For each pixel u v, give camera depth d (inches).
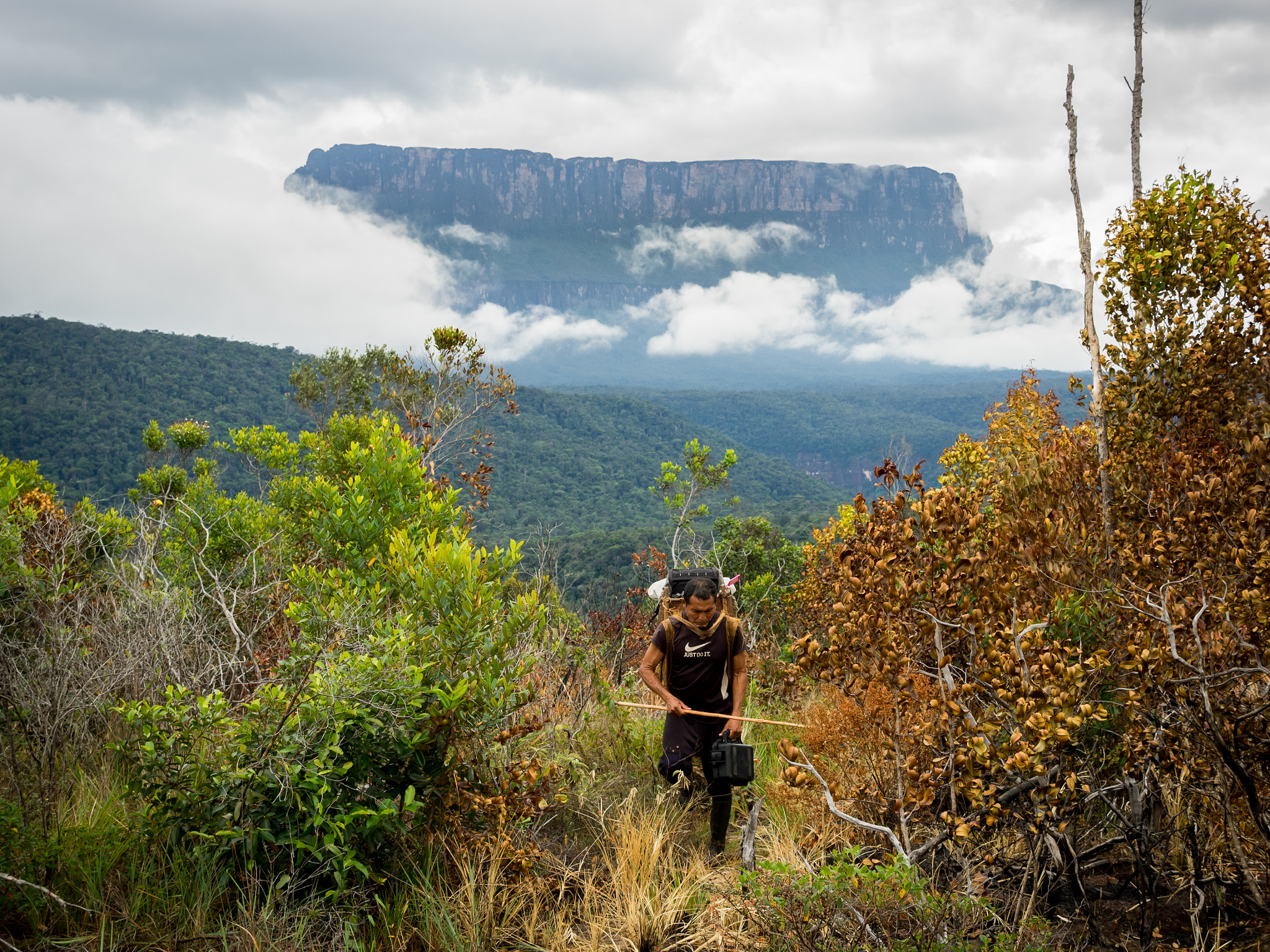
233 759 128.9
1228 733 123.2
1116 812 133.6
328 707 130.0
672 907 136.6
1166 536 143.3
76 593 168.9
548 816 167.6
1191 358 180.1
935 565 132.0
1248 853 128.6
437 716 140.2
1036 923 115.2
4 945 111.7
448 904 131.0
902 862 114.1
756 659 291.6
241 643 181.5
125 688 164.4
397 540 174.2
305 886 128.3
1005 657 121.3
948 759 128.6
